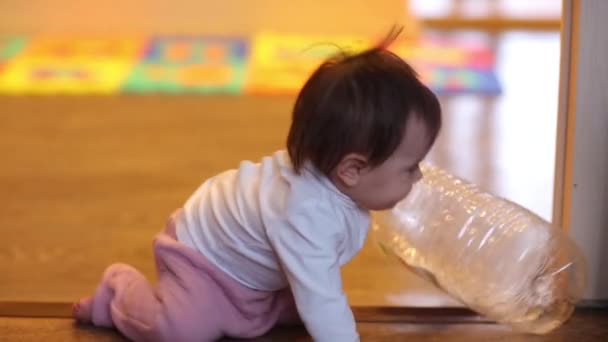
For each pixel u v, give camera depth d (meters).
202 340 1.31
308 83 1.15
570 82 1.39
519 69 2.96
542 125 2.45
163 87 2.83
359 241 1.26
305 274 1.18
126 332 1.35
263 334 1.38
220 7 3.54
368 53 1.16
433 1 3.66
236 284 1.31
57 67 3.02
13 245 1.75
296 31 3.42
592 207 1.42
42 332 1.39
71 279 1.61
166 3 3.53
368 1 3.62
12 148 2.30
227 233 1.27
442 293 1.55
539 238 1.37
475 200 1.50
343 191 1.19
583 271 1.37
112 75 2.95
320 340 1.21
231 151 2.29
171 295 1.30
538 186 2.04
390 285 1.58
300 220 1.17
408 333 1.38
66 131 2.44
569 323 1.41
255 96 2.75
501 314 1.37
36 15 3.51
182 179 2.10
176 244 1.31
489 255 1.41
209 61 3.11
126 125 2.49
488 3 3.66
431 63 3.01
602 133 1.38
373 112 1.10
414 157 1.15
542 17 3.47
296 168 1.19
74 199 1.98
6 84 2.83
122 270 1.40
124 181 2.09
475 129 2.41
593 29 1.33
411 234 1.53
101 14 3.48
